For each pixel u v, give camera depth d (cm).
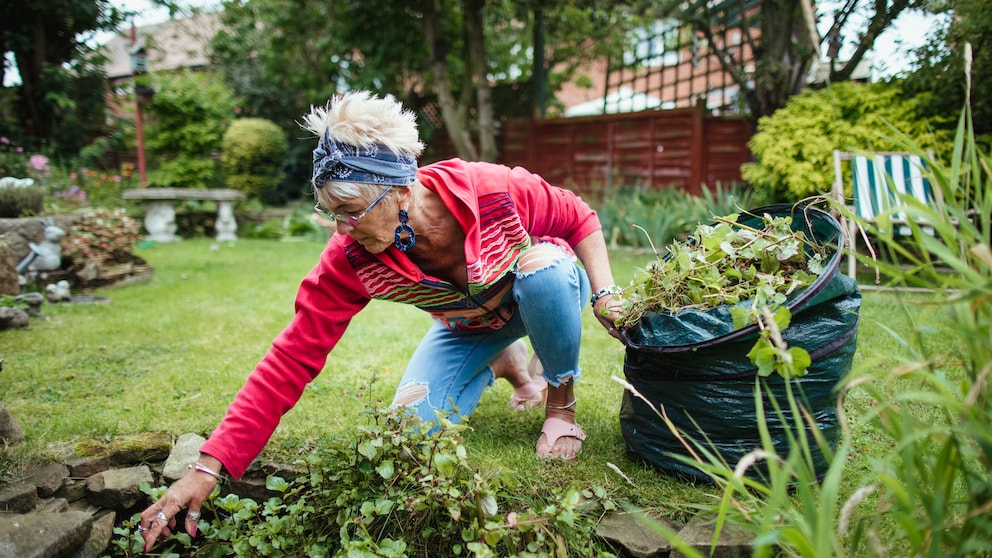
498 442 197
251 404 153
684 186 832
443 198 156
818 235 175
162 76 1090
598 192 894
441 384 193
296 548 158
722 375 152
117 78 1577
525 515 142
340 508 161
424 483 148
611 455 186
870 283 430
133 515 169
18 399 238
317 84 1147
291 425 206
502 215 163
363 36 985
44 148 946
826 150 527
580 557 147
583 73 1456
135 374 271
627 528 152
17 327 356
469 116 1055
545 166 987
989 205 99
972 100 489
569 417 191
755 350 134
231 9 1193
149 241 820
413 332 356
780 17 662
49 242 479
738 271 160
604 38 995
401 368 281
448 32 1030
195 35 1435
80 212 565
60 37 1007
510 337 199
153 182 1047
